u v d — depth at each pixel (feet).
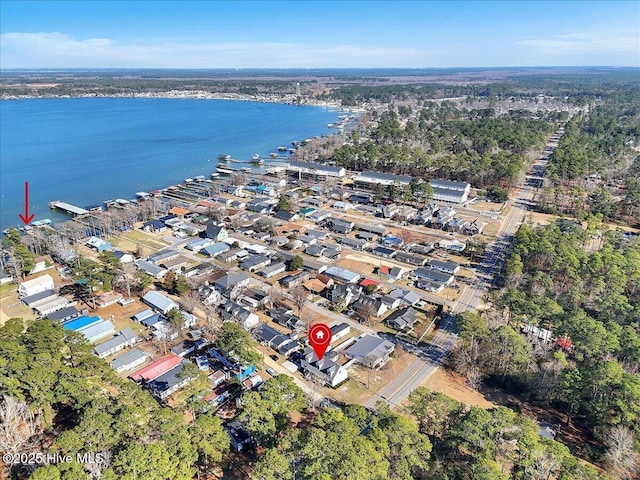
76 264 321.73
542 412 204.85
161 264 341.82
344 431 151.43
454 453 165.37
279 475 136.56
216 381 215.31
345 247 388.37
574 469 142.72
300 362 236.43
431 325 274.36
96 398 170.71
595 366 199.41
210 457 167.12
